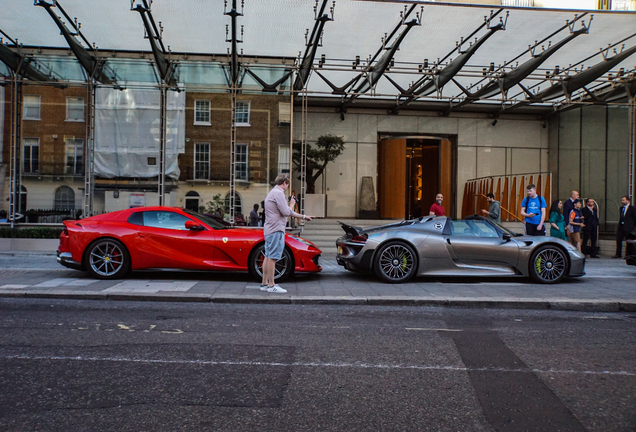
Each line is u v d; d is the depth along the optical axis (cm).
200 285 705
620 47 1214
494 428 259
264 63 1307
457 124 1842
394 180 1738
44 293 622
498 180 1698
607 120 1527
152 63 1280
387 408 284
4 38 1204
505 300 620
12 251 1182
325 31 1151
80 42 1218
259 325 491
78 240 740
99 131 1275
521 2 970
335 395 303
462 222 804
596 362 381
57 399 289
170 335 443
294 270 762
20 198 1259
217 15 1070
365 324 506
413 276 769
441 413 278
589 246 1322
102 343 412
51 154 1265
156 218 768
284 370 350
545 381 335
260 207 1302
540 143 1859
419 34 1160
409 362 374
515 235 804
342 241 814
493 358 389
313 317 536
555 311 600
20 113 1266
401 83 1548
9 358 368
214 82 1298
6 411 271
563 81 1413
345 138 1798
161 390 306
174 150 1285
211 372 342
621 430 258
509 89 1489
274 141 1308
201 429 251
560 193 1783
